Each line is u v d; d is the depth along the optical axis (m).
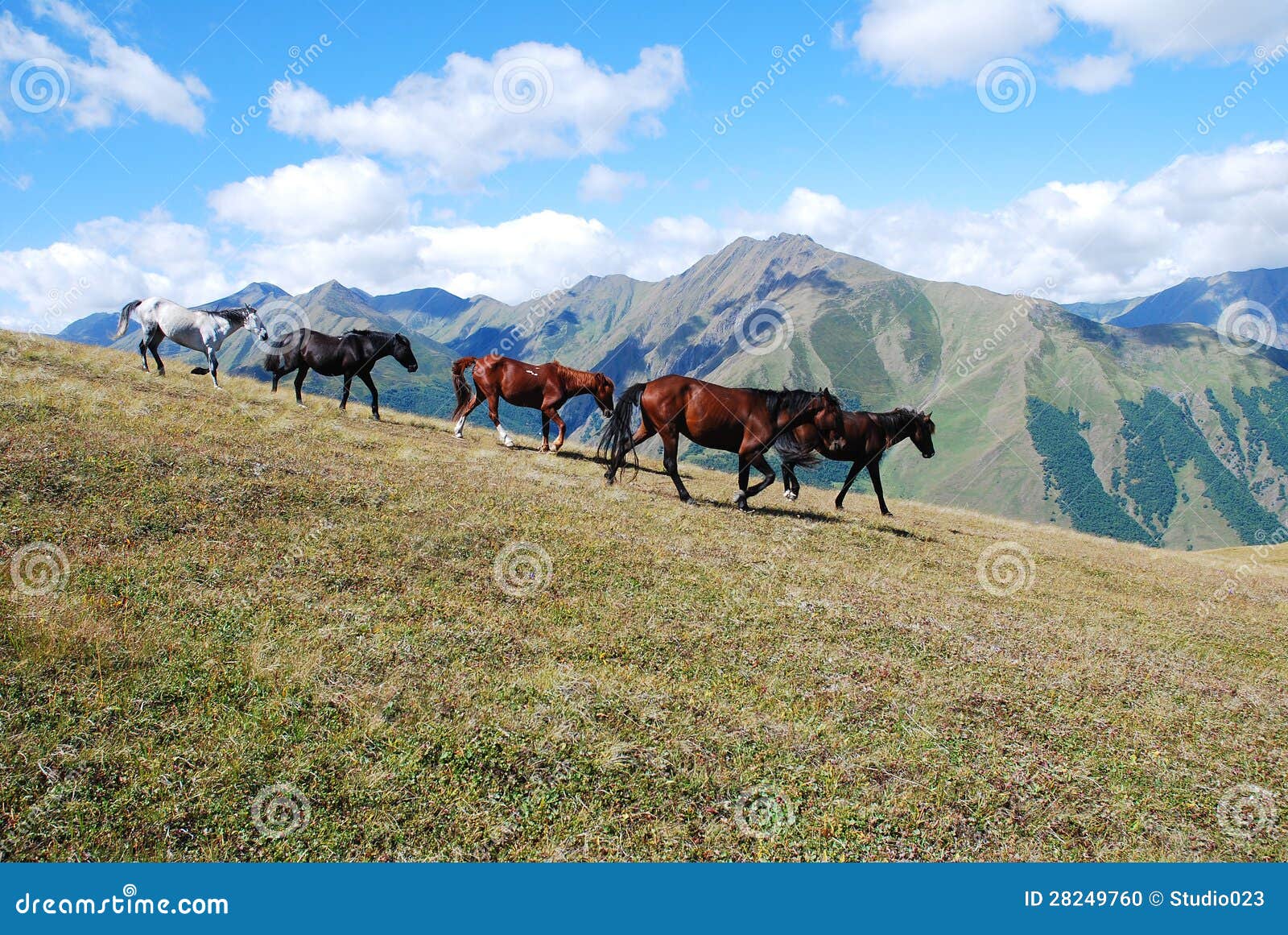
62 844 5.83
